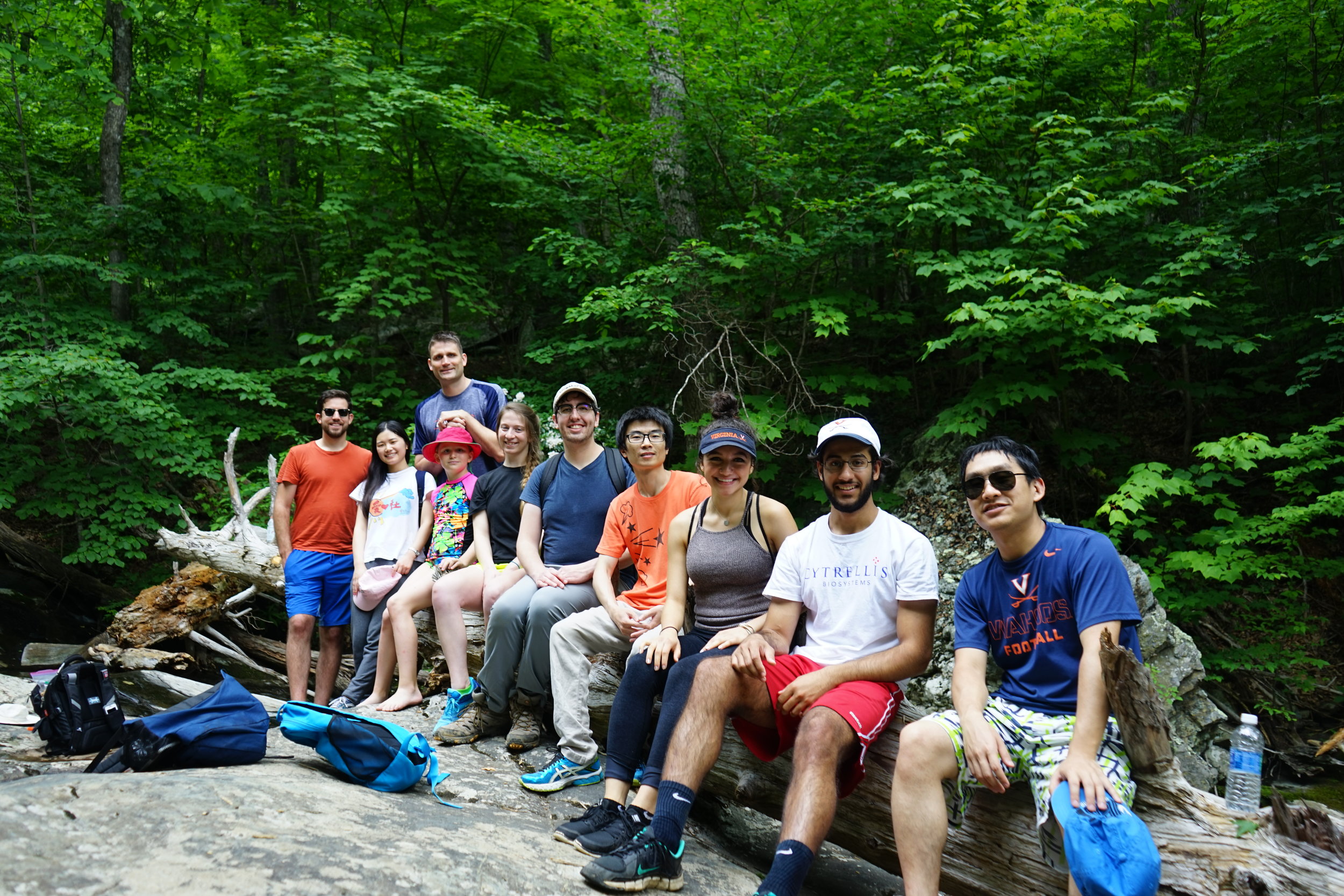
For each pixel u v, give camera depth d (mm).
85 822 2162
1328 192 7422
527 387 9508
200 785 2523
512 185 9828
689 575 3242
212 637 7180
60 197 9852
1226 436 7426
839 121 8320
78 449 9695
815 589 2930
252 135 11383
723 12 8391
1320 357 7039
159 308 10055
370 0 10875
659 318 8094
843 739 2574
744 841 3533
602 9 8164
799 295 8070
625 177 9117
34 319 8953
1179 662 6156
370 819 2572
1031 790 2555
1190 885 2266
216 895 1910
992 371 8305
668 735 2840
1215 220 8062
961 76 7641
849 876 3379
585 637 3498
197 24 11234
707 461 3195
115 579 9328
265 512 8898
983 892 2643
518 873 2402
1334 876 2143
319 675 5113
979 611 2684
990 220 8062
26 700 4148
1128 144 7711
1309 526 7750
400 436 4770
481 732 3941
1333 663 7281
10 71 9359
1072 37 7230
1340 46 7676
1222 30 8125
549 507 3922
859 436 2812
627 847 2557
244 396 9141
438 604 4078
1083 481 8438
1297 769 6453
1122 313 6590
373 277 9391
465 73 10539
